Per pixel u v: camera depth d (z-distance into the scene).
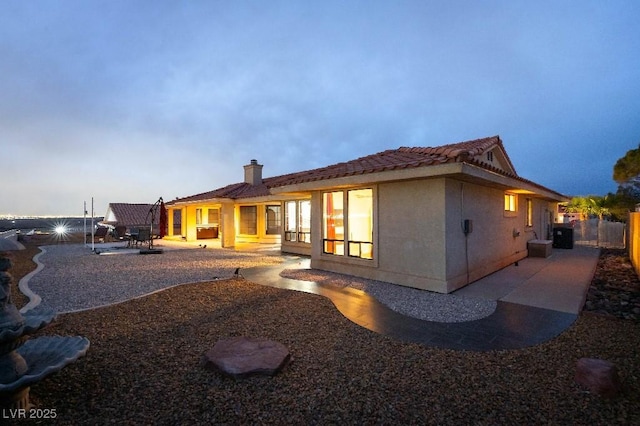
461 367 3.67
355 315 5.61
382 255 8.33
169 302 6.36
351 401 2.98
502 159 12.59
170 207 24.36
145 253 15.09
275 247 17.66
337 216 9.83
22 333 2.63
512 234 11.17
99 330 4.84
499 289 7.50
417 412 2.82
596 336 4.61
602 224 17.75
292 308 5.98
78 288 7.84
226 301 6.44
